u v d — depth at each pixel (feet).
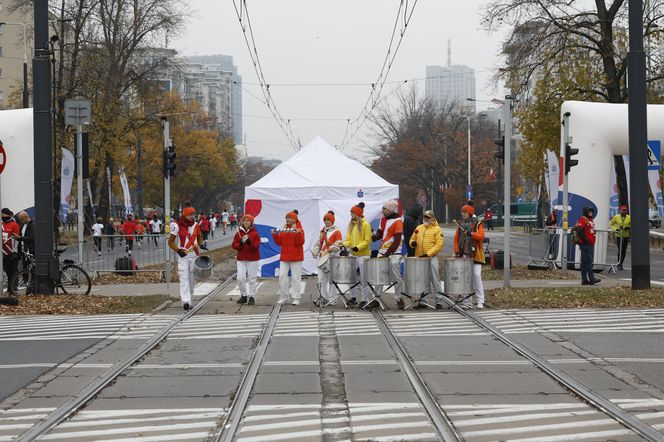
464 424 24.52
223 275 86.07
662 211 100.68
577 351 37.27
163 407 27.20
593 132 88.48
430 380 31.14
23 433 24.09
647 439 22.76
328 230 56.85
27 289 63.21
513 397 28.22
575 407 26.71
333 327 46.03
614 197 111.45
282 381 31.17
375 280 53.83
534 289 62.85
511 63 130.62
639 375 31.81
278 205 80.48
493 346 39.11
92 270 80.02
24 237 65.10
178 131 247.50
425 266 53.52
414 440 22.79
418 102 279.28
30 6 176.45
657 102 132.16
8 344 40.83
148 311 54.19
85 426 24.79
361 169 84.23
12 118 85.92
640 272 59.47
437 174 263.70
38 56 60.08
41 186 61.00
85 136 79.51
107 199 181.78
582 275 68.59
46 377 32.40
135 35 161.17
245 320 49.19
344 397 28.40
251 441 22.88
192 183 262.06
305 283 74.13
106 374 32.71
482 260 54.24
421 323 47.44
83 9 152.87
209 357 36.58
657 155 78.74
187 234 55.16
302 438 23.12
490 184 262.47
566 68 127.24
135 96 176.24
